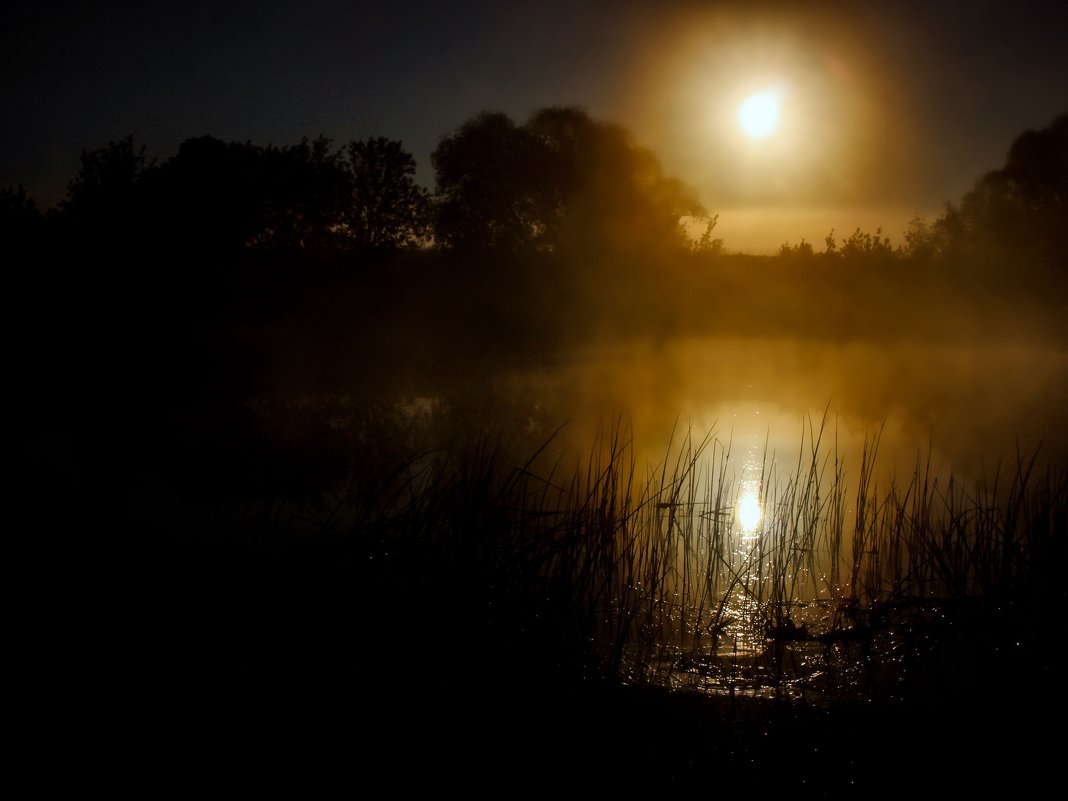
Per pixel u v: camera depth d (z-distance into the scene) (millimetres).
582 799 3391
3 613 4770
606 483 5566
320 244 24359
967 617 4902
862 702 4105
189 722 3879
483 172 27359
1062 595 4859
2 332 19047
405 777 3521
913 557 5516
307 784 3465
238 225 22250
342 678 4258
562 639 4676
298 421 11766
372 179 24547
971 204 29844
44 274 20141
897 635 4789
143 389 14617
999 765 3592
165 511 6758
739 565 5883
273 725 3871
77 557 5527
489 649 4523
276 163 22984
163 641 4539
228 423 11602
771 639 4785
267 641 4559
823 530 6402
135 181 21000
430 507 5309
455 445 9242
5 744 3672
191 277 21469
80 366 16766
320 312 23359
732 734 3816
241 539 5508
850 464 8531
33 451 9344
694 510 6695
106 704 3992
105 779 3471
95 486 7676
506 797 3398
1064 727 3857
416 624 4703
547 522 5613
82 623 4680
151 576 5219
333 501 7090
